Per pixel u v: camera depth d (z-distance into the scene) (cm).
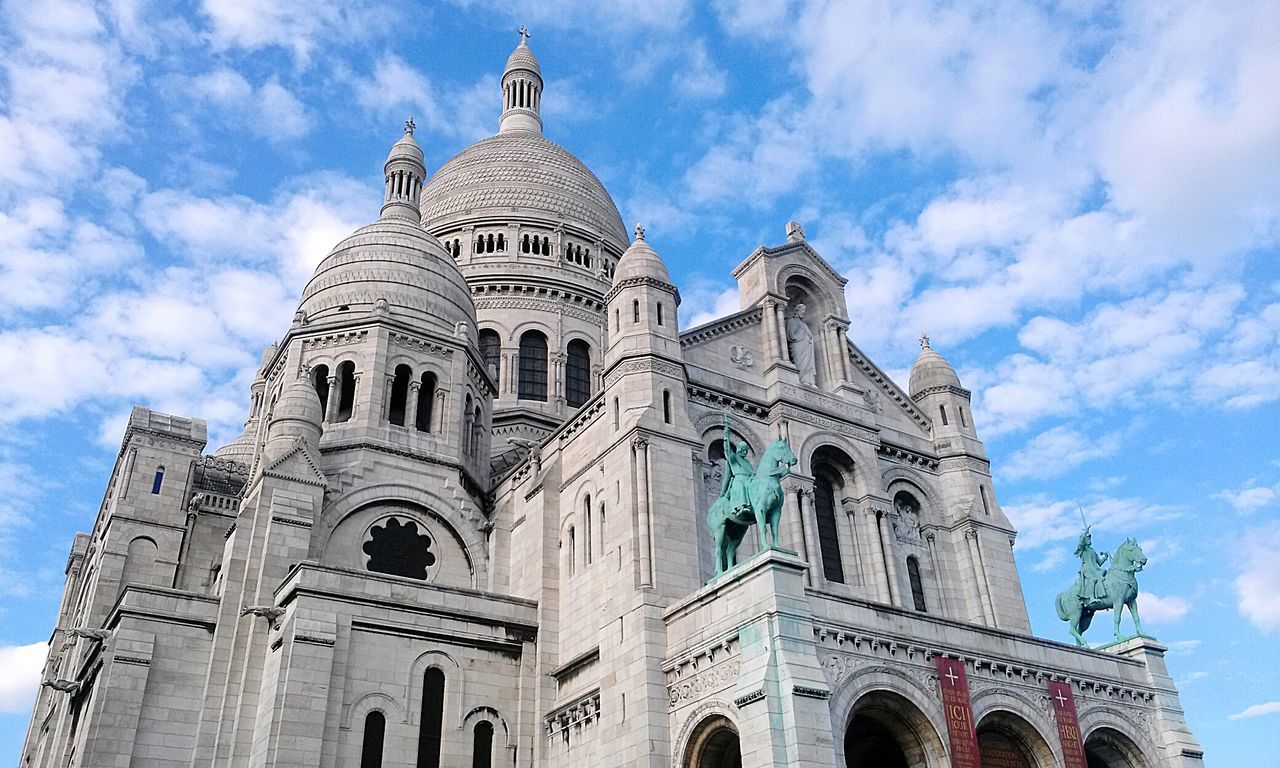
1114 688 4144
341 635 4038
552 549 4638
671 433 4250
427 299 5866
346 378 5525
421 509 5141
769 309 5034
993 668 3806
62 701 5147
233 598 4391
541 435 7050
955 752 3488
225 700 4116
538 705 4238
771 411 4772
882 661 3497
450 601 4338
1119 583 4456
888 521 4809
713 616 3547
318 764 3753
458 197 8425
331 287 5831
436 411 5522
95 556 5747
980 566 4916
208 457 6031
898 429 5259
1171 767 4116
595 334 7738
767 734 3072
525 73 10456
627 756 3619
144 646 4253
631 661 3747
